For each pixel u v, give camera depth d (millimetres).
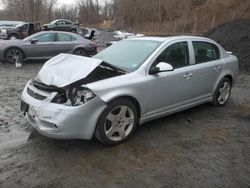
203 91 6348
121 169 4246
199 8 42969
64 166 4285
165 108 5578
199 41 6301
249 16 33031
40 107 4500
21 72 11250
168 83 5453
